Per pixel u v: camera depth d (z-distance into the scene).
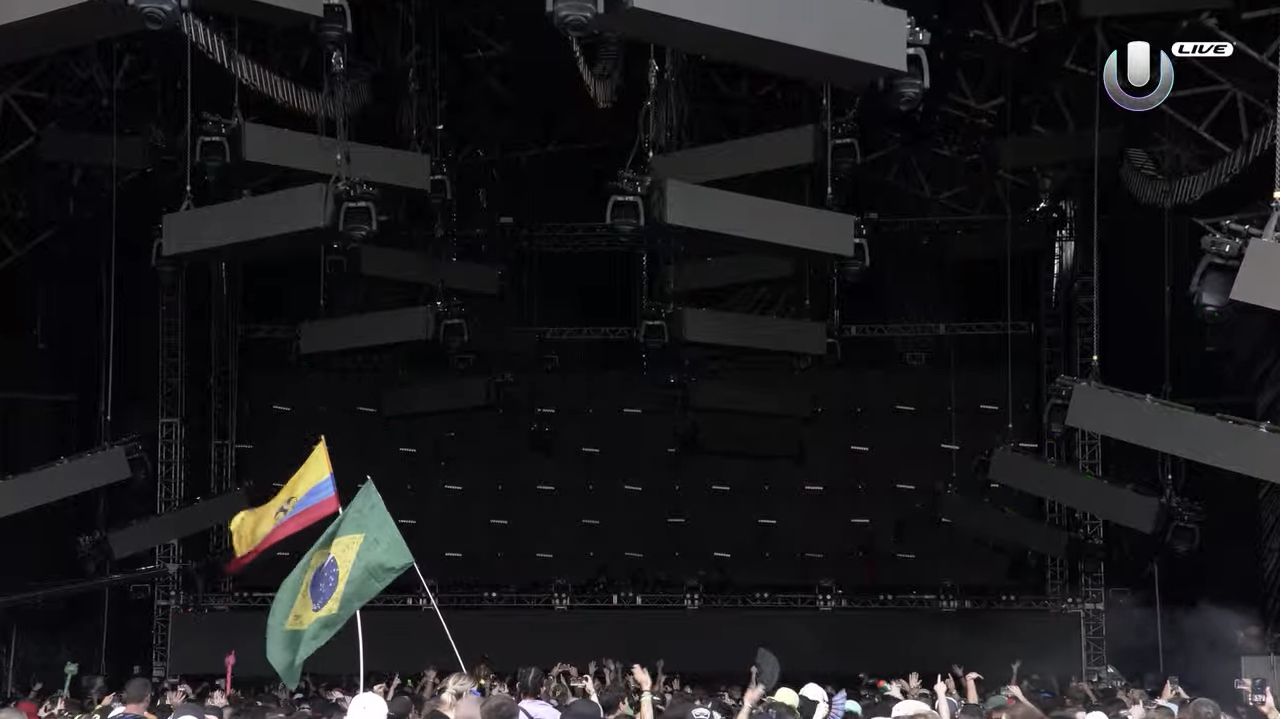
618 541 37.72
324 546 10.55
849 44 16.70
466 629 35.41
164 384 34.31
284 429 37.34
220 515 31.33
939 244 36.38
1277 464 18.22
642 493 37.88
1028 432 36.72
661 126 27.64
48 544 32.78
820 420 37.72
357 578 10.42
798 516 37.56
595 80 30.31
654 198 22.28
